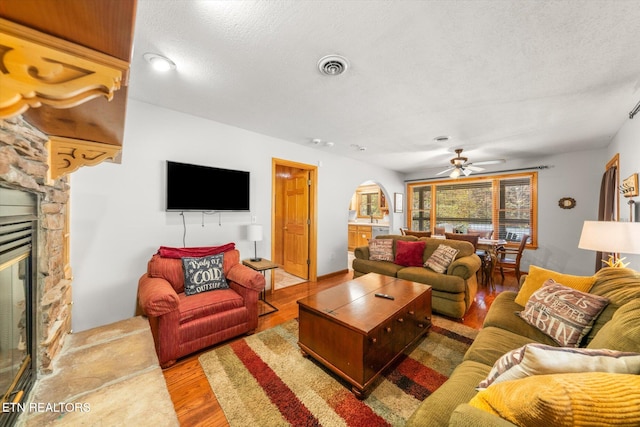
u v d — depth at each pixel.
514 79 2.00
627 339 1.06
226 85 2.14
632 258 2.63
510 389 0.82
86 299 2.27
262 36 1.53
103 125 1.18
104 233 2.35
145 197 2.56
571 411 0.67
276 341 2.31
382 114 2.74
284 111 2.69
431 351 2.16
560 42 1.56
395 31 1.48
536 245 4.76
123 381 1.30
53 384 1.26
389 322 1.81
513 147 4.07
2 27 0.49
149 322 1.97
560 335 1.53
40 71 0.54
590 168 4.23
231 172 3.14
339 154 4.69
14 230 1.07
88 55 0.58
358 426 1.41
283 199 5.12
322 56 1.72
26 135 1.13
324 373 1.86
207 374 1.85
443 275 3.00
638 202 2.42
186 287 2.39
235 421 1.45
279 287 4.02
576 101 2.37
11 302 1.12
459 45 1.60
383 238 4.19
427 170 6.26
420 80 2.03
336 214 4.74
